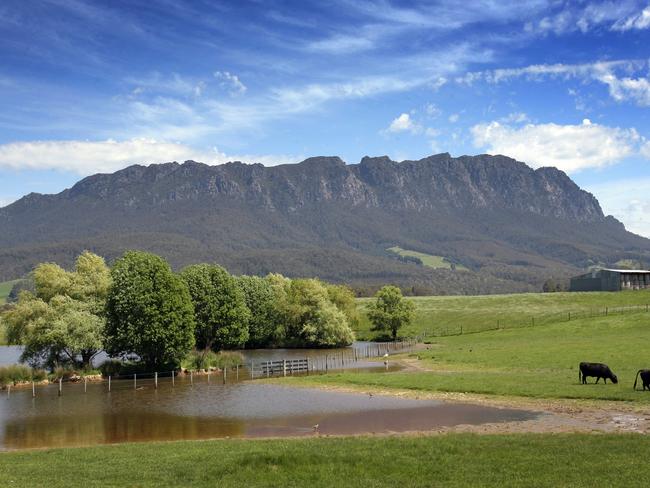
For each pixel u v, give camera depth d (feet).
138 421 157.07
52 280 295.48
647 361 207.31
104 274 309.22
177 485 84.43
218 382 241.35
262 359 348.18
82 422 158.30
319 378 230.27
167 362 278.05
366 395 183.52
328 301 460.96
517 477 82.64
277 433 132.57
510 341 320.29
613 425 123.85
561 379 182.60
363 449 102.22
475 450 98.84
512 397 162.71
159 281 272.72
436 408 153.79
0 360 359.25
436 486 80.23
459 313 517.55
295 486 82.43
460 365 239.50
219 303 329.72
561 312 445.37
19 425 155.94
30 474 93.35
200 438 131.23
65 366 273.75
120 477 89.66
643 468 84.38
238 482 84.79
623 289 545.44
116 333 270.05
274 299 459.73
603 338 282.97
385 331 489.67
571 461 89.56
